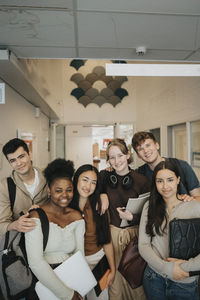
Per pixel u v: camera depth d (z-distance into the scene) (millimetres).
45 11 1507
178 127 4188
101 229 1536
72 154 6996
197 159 3463
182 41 1956
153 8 1504
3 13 1520
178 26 1720
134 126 6566
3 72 2342
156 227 1412
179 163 1920
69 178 1309
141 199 1589
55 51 2111
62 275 1189
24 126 3514
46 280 1117
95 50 2115
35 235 1169
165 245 1416
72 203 1479
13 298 1249
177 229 1301
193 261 1245
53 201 1284
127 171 1728
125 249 1572
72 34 1799
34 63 3264
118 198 1698
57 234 1226
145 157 1913
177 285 1336
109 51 2145
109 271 1556
